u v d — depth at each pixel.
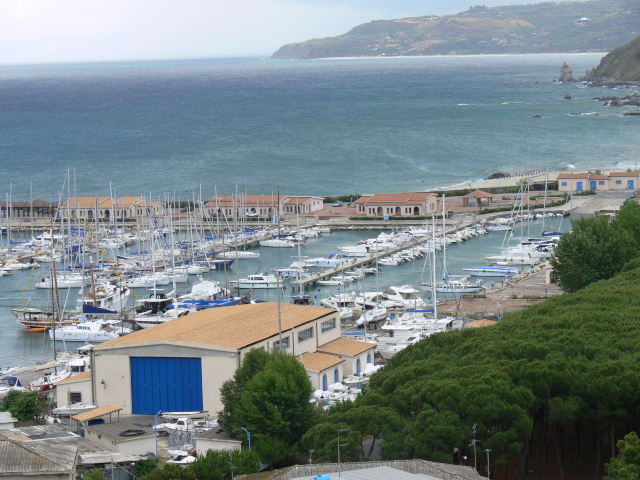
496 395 87.38
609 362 93.19
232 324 131.75
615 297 129.50
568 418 88.81
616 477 78.81
